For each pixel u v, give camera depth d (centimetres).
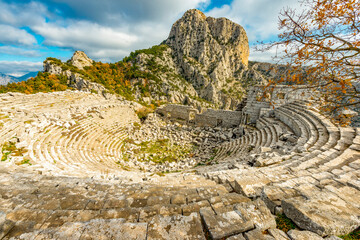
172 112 3616
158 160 1791
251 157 1047
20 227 314
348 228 324
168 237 273
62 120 1722
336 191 447
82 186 630
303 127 1428
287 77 678
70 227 289
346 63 580
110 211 403
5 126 1111
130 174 1066
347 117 891
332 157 848
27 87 3959
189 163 1627
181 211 395
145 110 4066
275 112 2092
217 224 308
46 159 1087
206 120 3006
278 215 397
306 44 586
